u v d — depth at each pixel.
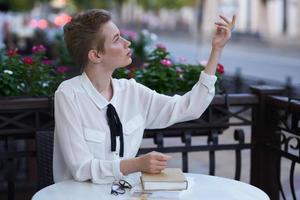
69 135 2.37
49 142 2.78
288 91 7.99
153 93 2.62
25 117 3.11
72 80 2.49
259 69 19.03
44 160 2.77
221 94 3.43
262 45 31.81
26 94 3.46
